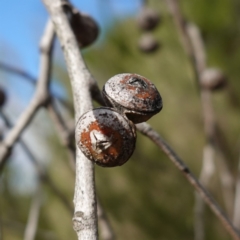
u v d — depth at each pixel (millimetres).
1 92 401
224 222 257
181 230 664
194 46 466
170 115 676
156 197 667
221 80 440
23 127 297
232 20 625
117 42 677
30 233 351
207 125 426
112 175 664
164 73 673
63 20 230
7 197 654
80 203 190
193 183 252
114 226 662
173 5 447
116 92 198
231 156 580
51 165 668
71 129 349
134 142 193
